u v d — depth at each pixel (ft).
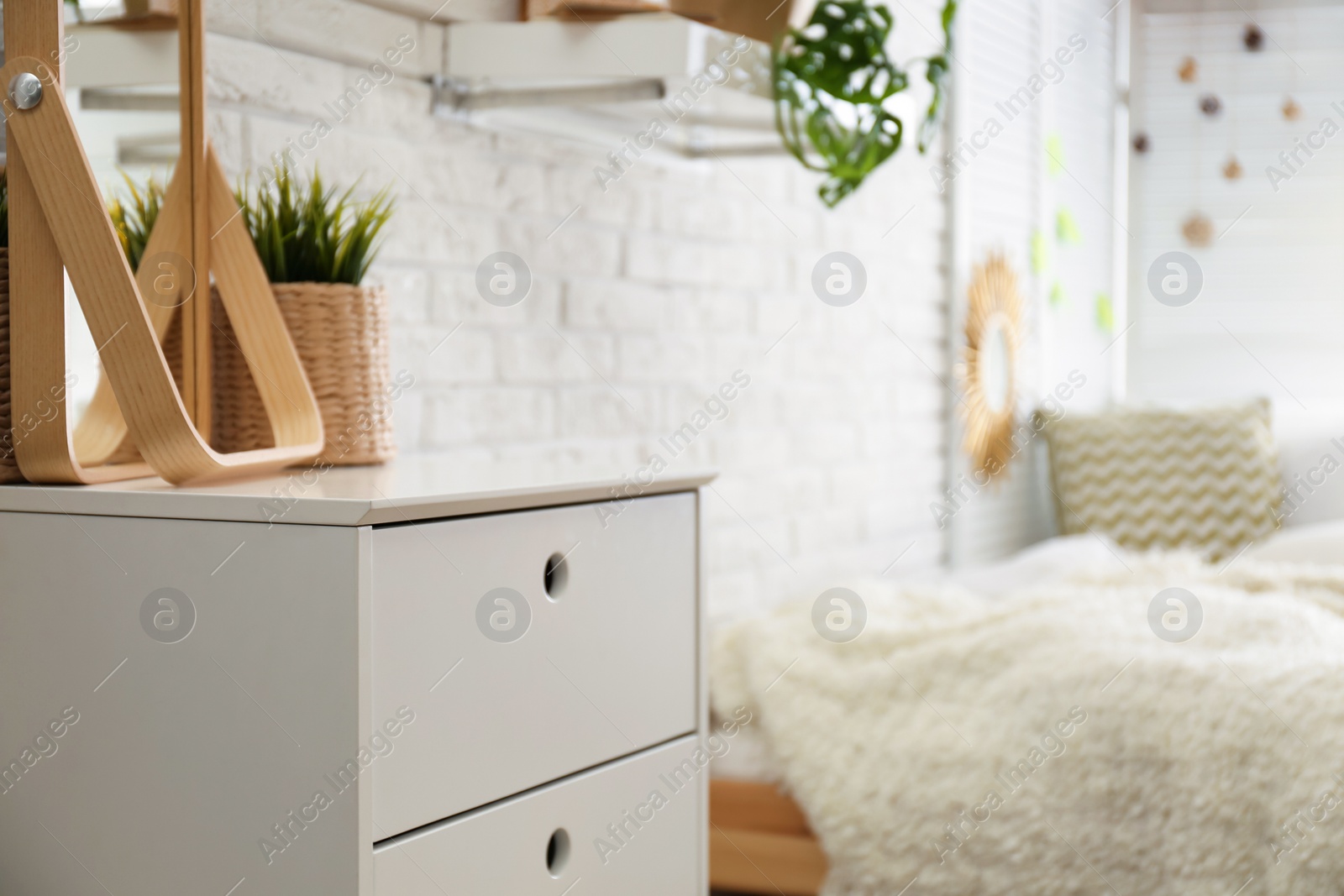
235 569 2.72
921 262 8.55
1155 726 4.02
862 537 7.96
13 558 3.01
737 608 6.80
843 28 5.54
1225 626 4.51
